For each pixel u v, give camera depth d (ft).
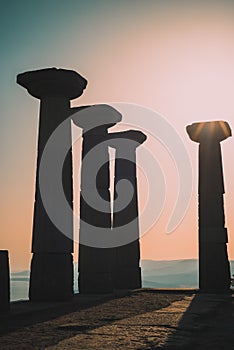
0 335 29.45
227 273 66.18
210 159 68.44
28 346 25.91
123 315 38.50
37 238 50.06
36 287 49.19
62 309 43.21
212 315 40.57
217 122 68.49
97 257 63.16
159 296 57.52
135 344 25.29
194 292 63.87
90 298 54.03
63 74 50.67
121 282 73.20
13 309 41.63
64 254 50.03
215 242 66.69
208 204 67.56
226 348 26.86
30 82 51.39
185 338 28.04
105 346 24.70
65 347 24.47
